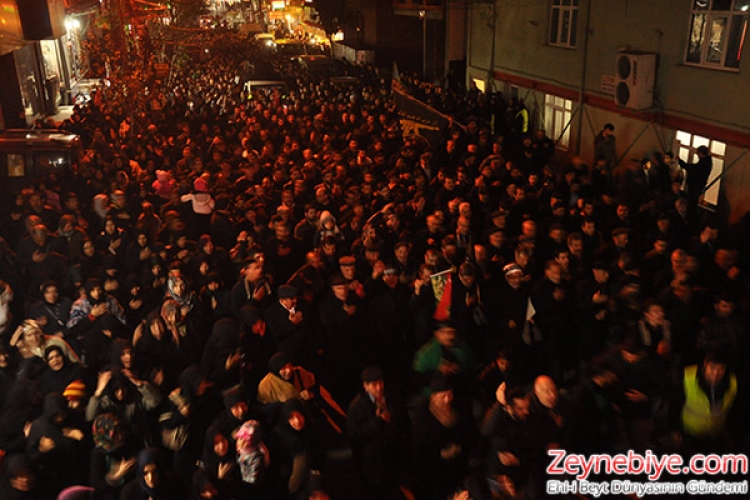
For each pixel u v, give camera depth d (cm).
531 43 2242
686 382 631
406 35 4184
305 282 905
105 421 609
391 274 854
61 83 3778
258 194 1288
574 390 632
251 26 6731
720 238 1290
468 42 2805
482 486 582
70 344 862
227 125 2152
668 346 689
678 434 642
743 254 1121
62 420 637
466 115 2186
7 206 1475
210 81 3366
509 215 1137
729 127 1387
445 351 698
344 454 780
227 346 748
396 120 2020
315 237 1049
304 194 1287
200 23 5822
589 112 1927
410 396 806
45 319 863
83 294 873
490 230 1034
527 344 812
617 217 1145
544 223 1093
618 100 1686
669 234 1024
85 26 4591
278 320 791
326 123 2027
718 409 620
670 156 1415
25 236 1192
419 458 629
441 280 830
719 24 1406
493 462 583
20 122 2773
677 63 1536
